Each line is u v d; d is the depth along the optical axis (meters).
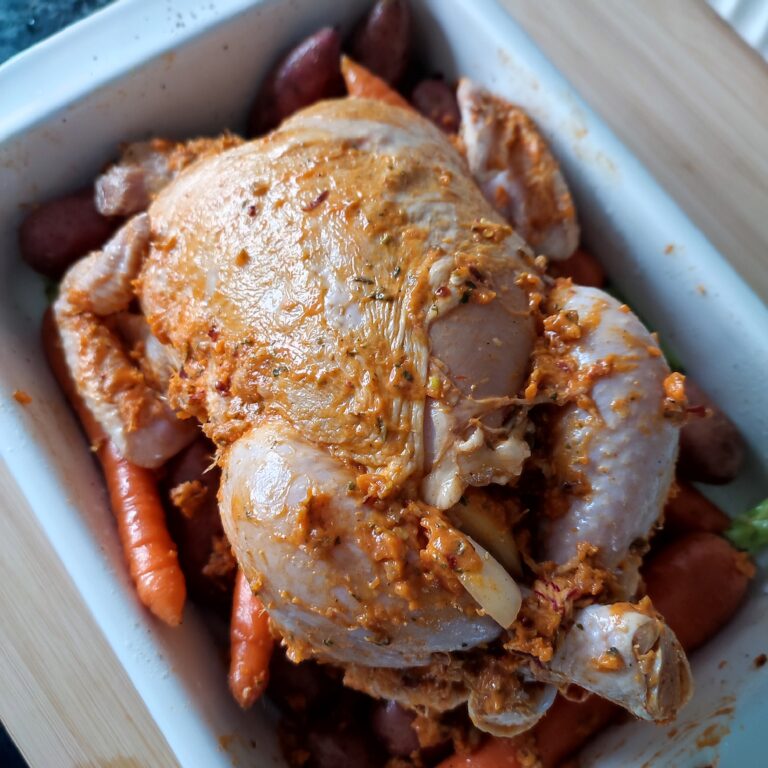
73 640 0.42
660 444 0.34
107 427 0.41
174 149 0.47
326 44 0.47
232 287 0.36
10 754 0.46
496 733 0.35
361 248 0.34
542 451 0.35
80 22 0.46
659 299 0.45
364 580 0.32
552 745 0.38
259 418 0.34
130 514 0.41
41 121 0.44
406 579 0.32
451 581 0.32
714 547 0.41
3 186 0.45
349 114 0.39
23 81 0.45
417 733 0.40
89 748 0.40
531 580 0.34
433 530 0.31
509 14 0.49
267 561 0.33
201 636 0.41
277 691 0.42
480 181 0.45
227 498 0.34
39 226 0.45
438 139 0.41
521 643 0.32
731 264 0.46
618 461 0.34
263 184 0.36
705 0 0.53
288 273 0.34
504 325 0.34
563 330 0.35
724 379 0.44
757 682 0.36
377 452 0.32
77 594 0.42
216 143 0.45
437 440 0.32
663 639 0.32
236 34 0.47
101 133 0.47
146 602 0.38
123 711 0.41
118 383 0.42
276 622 0.35
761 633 0.38
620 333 0.35
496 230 0.36
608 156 0.44
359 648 0.33
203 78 0.48
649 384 0.34
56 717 0.40
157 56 0.45
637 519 0.34
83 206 0.46
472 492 0.33
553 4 0.53
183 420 0.42
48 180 0.46
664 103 0.52
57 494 0.39
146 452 0.41
